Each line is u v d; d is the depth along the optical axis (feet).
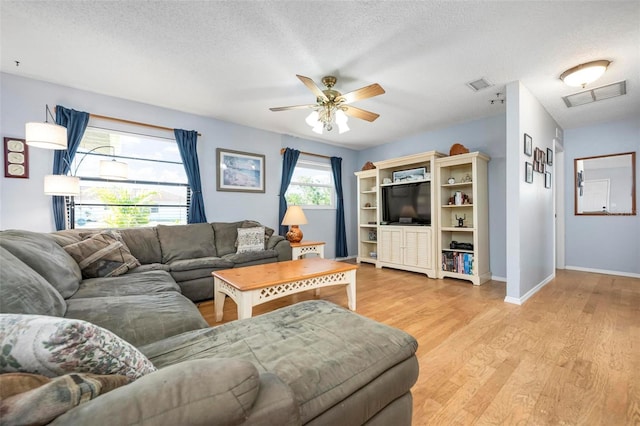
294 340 3.72
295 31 6.88
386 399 3.43
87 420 1.57
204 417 1.71
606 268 13.55
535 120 10.65
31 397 1.62
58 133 7.91
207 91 10.29
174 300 5.75
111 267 7.97
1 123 8.93
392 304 9.59
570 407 4.52
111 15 6.33
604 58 7.92
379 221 16.15
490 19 6.40
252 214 14.51
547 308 9.03
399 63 8.29
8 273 3.76
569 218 14.56
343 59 8.09
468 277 12.44
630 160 12.90
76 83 9.68
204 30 6.86
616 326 7.55
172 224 12.24
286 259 12.35
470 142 13.75
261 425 1.93
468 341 6.81
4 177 8.96
